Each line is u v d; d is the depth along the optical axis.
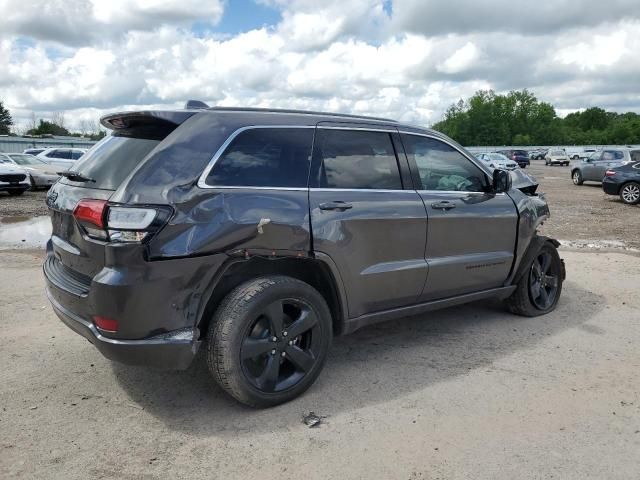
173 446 3.05
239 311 3.23
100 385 3.81
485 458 2.93
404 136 4.27
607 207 15.45
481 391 3.72
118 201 3.02
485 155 39.25
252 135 3.49
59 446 3.04
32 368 4.08
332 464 2.89
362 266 3.81
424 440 3.11
